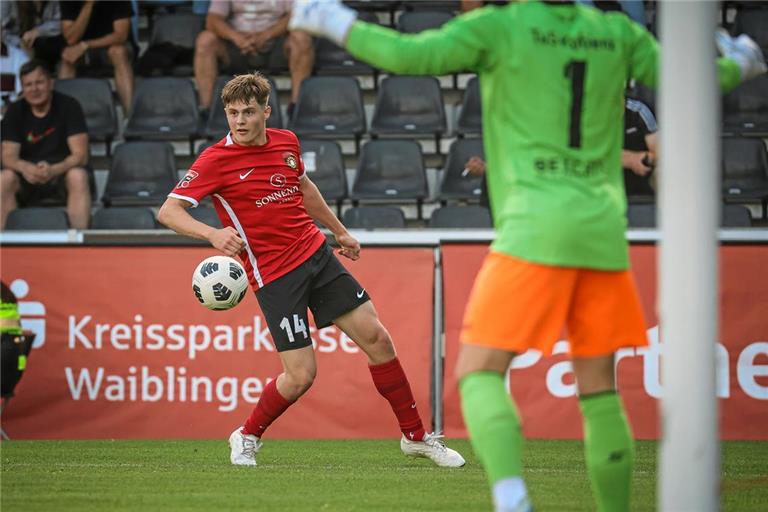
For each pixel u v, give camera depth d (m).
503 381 12.56
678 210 10.91
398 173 39.00
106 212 36.38
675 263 10.92
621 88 13.30
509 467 11.95
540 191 12.52
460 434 28.69
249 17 41.84
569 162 12.69
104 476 20.33
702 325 10.85
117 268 29.61
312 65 42.44
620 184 13.25
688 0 10.88
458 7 45.78
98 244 29.64
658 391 28.44
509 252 12.38
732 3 44.66
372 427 28.77
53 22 43.34
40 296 29.67
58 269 29.69
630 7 39.97
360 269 29.38
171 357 29.33
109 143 42.12
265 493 17.88
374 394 28.83
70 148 38.00
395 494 17.73
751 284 28.45
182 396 29.27
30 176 37.19
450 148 39.25
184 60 44.12
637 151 34.25
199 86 41.84
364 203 39.31
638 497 17.72
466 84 43.62
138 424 29.27
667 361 11.04
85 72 44.44
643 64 13.52
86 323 29.58
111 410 29.36
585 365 13.11
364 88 43.81
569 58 12.88
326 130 40.59
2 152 37.88
